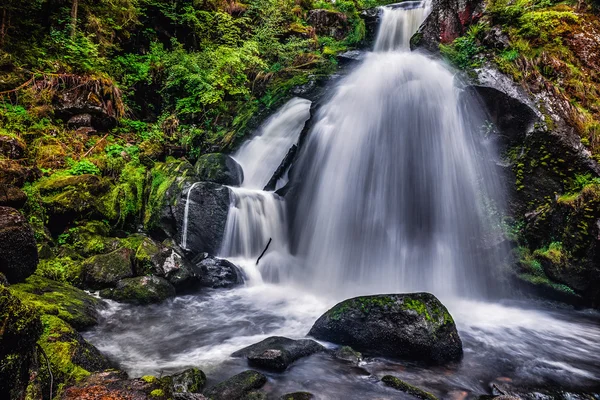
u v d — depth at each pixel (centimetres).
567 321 662
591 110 812
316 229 911
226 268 815
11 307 277
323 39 1678
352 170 918
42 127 913
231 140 1211
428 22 1413
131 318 609
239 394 380
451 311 714
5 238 503
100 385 312
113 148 1009
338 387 410
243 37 1558
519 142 809
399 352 490
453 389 421
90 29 1177
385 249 849
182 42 1504
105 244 768
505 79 842
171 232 900
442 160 873
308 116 1158
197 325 607
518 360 500
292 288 830
